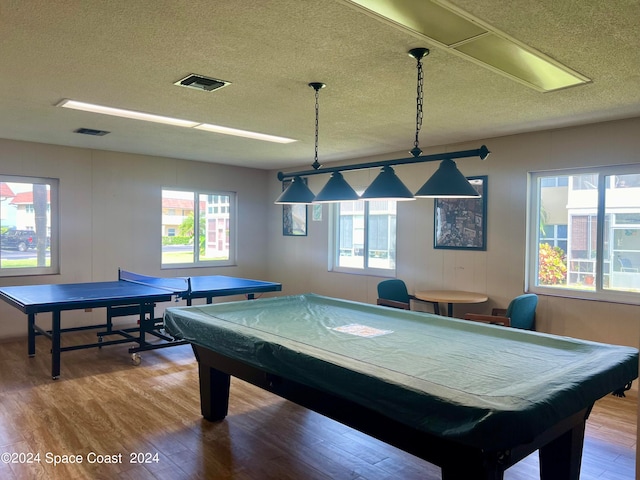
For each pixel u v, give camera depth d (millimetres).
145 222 6195
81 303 3912
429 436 1815
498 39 2283
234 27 2221
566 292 4316
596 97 3273
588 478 2510
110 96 3393
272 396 3707
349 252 6391
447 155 2656
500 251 4699
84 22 2174
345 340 2564
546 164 4352
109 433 2973
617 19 2053
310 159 6363
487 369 2029
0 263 5246
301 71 2832
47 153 5422
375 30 2244
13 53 2557
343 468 2598
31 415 3227
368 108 3658
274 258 7449
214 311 3412
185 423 3150
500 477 1671
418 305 5422
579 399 1733
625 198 3988
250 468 2570
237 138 4934
